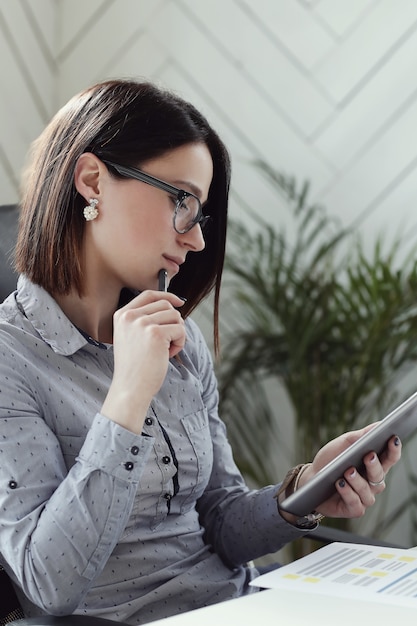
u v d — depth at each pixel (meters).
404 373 2.49
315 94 2.59
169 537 1.35
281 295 2.38
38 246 1.32
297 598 1.00
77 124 1.33
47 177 1.33
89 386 1.30
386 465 1.31
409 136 2.52
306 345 2.31
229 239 2.63
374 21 2.54
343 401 2.35
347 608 0.96
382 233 2.54
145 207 1.30
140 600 1.27
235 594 1.38
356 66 2.56
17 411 1.20
